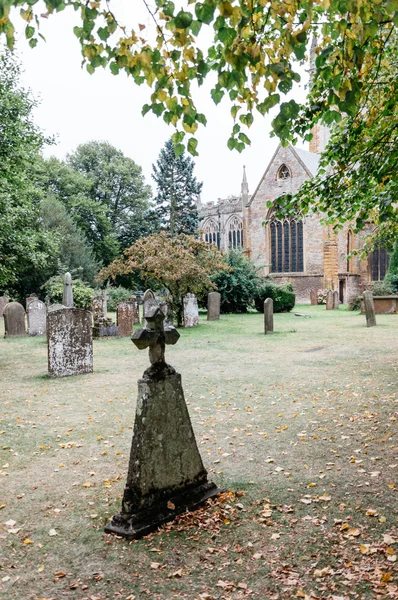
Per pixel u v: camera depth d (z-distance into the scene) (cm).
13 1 312
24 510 446
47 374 1125
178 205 5553
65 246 3931
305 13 376
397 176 597
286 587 318
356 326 1947
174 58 409
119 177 5409
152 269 2100
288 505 438
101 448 619
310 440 622
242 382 990
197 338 1727
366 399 805
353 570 334
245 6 368
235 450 596
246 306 3081
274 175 4706
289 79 362
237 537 385
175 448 435
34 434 680
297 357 1266
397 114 632
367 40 422
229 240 6144
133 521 394
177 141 456
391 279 3228
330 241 4322
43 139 2219
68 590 322
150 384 418
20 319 1922
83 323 1133
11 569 350
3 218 1695
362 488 467
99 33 401
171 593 316
